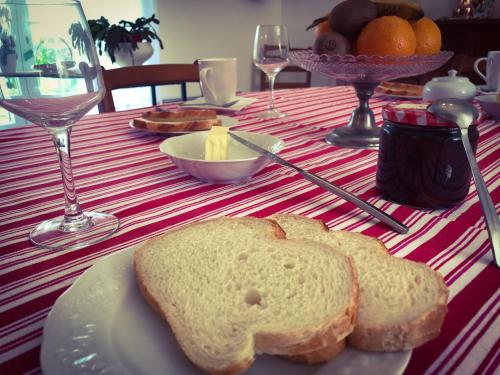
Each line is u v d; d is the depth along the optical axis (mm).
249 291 207
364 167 455
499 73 859
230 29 2379
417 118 318
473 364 178
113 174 440
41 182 417
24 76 264
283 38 727
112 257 230
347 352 172
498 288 232
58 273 252
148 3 2055
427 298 189
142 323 191
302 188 395
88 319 184
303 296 196
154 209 349
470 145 311
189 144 463
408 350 171
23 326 206
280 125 658
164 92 2240
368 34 491
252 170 395
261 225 266
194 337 175
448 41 1955
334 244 255
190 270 222
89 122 695
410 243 285
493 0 1893
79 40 271
